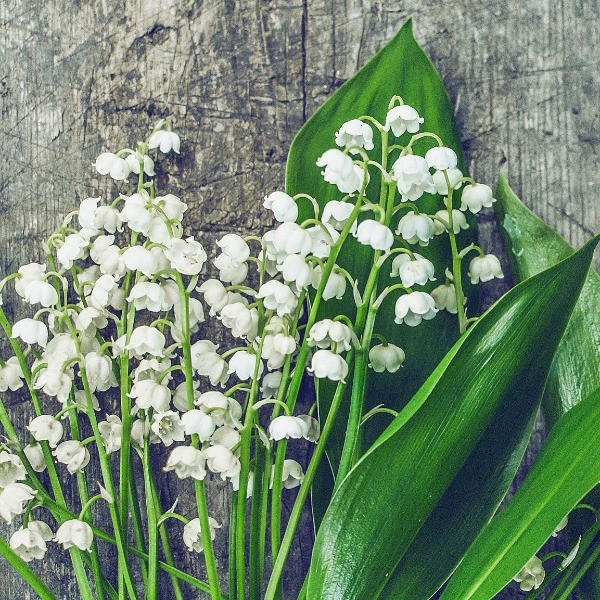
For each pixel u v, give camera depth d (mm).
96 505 396
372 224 336
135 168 380
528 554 327
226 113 400
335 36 400
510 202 386
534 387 349
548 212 396
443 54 399
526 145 397
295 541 394
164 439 341
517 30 398
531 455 394
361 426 370
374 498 336
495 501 351
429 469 337
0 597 397
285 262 336
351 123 344
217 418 344
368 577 340
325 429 344
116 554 396
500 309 327
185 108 400
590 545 368
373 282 343
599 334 374
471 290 383
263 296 338
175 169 400
